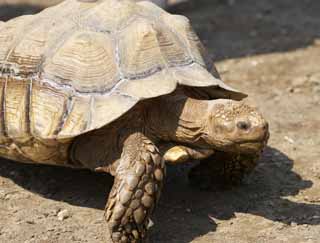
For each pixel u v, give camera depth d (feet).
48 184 17.71
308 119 22.97
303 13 38.06
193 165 19.02
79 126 14.52
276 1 40.60
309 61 29.35
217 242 15.07
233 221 16.10
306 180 18.44
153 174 14.01
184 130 14.85
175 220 16.03
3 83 16.28
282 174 18.79
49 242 14.89
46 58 15.94
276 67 28.55
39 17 17.37
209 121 14.49
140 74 15.06
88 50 15.47
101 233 15.31
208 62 16.97
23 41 16.62
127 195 13.74
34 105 15.49
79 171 18.43
